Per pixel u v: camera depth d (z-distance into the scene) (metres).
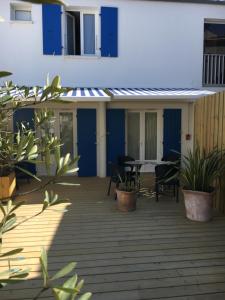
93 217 8.39
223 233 7.20
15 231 7.32
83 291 4.77
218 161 8.20
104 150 14.16
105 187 12.09
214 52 15.72
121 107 14.23
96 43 14.02
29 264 5.60
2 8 13.18
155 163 10.88
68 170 2.04
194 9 14.27
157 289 4.86
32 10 13.30
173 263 5.71
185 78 14.56
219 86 15.00
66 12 13.81
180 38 14.34
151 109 14.59
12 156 2.24
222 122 8.51
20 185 12.27
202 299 4.59
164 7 14.06
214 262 5.75
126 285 4.96
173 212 8.82
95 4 13.57
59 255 6.05
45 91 2.06
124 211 8.88
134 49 14.09
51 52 13.59
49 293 4.74
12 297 4.62
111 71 14.05
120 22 13.88
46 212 8.68
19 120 13.31
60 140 2.51
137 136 14.79
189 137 14.62
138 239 6.86
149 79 14.32
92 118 14.16
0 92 2.57
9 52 13.43
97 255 6.05
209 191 8.09
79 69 13.87
